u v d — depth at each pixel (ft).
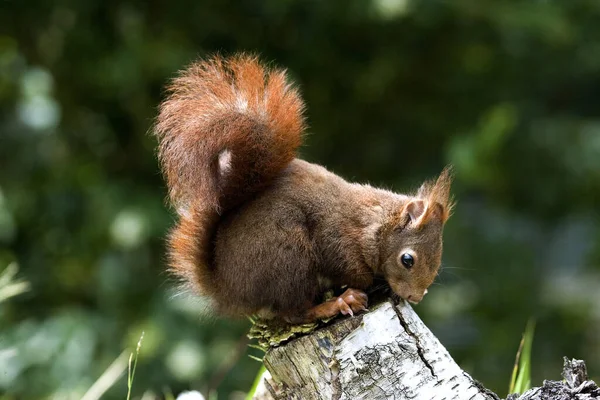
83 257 39.42
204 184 20.25
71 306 38.91
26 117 39.81
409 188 44.19
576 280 53.11
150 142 41.96
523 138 46.65
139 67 39.45
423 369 18.72
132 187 39.60
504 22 42.63
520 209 48.42
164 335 35.35
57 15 41.55
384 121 47.34
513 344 44.04
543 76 48.37
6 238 39.47
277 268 20.84
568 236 55.52
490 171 42.42
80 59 41.65
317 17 41.93
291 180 21.86
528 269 46.24
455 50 45.62
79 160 42.42
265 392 21.57
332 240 21.72
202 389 33.12
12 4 40.96
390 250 22.16
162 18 42.34
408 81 47.09
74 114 43.39
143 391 34.60
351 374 18.62
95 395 26.76
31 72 40.16
